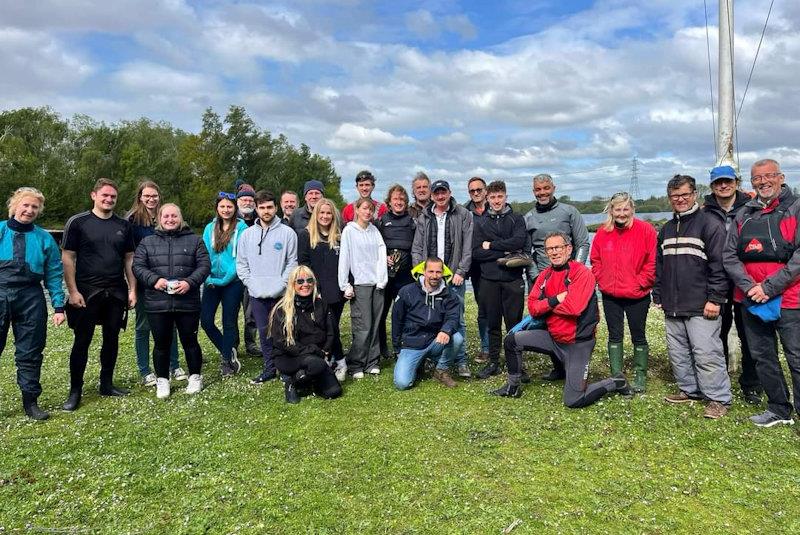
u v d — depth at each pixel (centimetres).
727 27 670
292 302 570
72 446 457
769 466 410
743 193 569
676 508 357
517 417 512
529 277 693
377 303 668
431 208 672
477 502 364
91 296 559
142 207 637
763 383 492
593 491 378
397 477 398
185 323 588
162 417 524
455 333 620
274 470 412
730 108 677
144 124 5381
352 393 595
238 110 4916
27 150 4222
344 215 807
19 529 337
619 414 511
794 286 464
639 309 568
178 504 365
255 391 602
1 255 506
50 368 724
